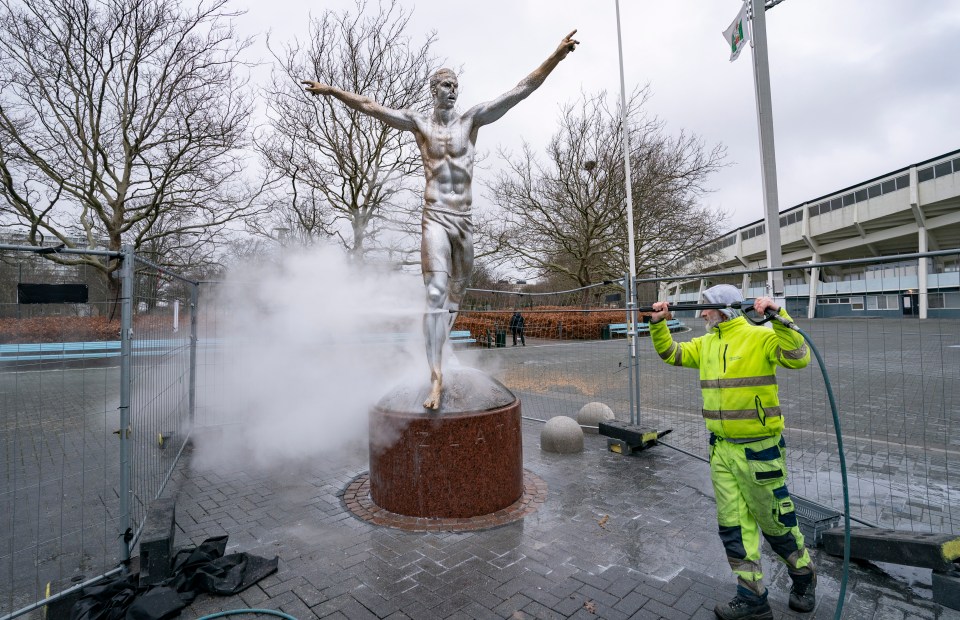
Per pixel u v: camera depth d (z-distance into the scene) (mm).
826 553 3547
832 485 4863
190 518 4141
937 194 32656
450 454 4047
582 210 22828
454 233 4367
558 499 4488
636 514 4172
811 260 44219
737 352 2846
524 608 2873
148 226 17156
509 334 12508
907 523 4051
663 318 3236
